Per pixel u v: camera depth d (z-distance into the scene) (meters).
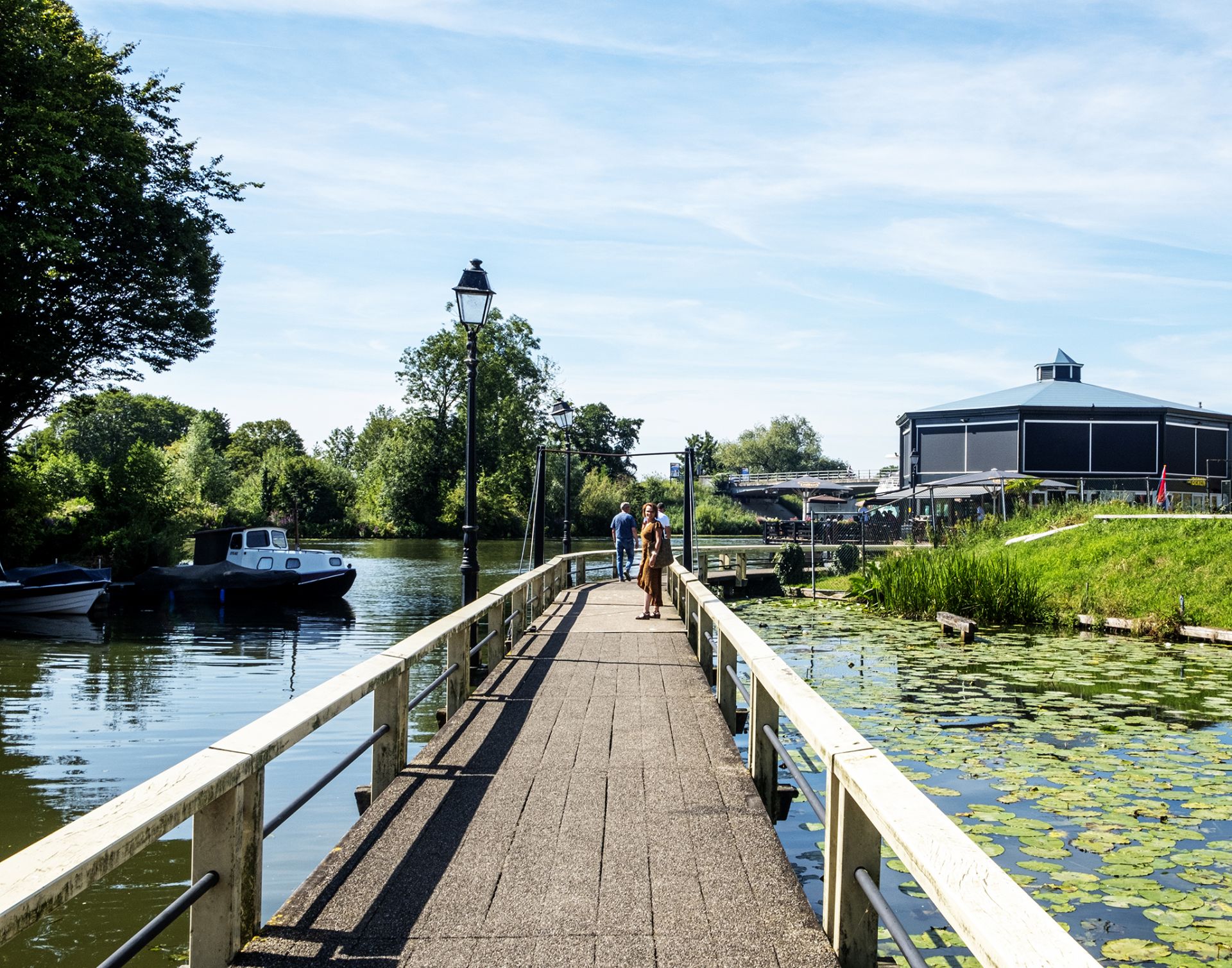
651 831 4.82
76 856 2.25
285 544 28.72
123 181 24.03
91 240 24.80
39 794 8.02
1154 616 16.81
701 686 8.66
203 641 18.58
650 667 9.73
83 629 20.55
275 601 26.38
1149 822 6.46
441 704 11.65
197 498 51.09
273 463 72.31
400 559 46.38
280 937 3.60
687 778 5.75
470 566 11.59
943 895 2.14
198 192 27.88
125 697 12.48
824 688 11.58
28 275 23.06
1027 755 8.27
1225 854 5.86
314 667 15.24
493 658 9.59
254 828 3.59
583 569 20.78
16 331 23.75
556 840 4.68
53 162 21.75
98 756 9.34
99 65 25.02
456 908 3.88
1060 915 5.02
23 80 22.94
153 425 85.81
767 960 3.43
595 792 5.48
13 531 26.70
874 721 9.66
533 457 76.69
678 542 51.47
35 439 32.84
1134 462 41.91
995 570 19.20
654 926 3.72
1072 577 20.09
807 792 4.25
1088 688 11.59
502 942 3.58
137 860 6.39
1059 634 17.09
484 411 76.06
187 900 3.06
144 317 25.98
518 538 72.88
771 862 4.39
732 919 3.78
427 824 4.93
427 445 74.62
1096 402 43.16
